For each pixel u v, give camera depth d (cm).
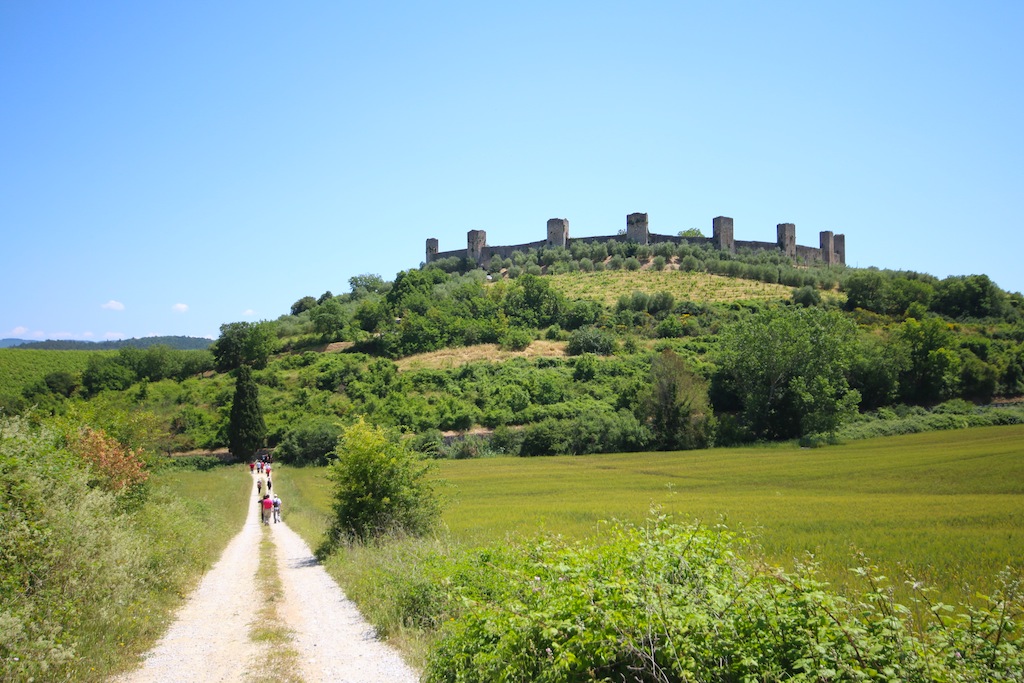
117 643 967
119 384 9081
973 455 4512
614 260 13138
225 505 3575
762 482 4044
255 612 1261
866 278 10312
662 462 5675
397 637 1016
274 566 1878
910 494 3194
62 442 1723
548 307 10662
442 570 1080
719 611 540
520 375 8425
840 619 529
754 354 7000
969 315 9962
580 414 7300
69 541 1017
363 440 2009
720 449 6531
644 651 521
